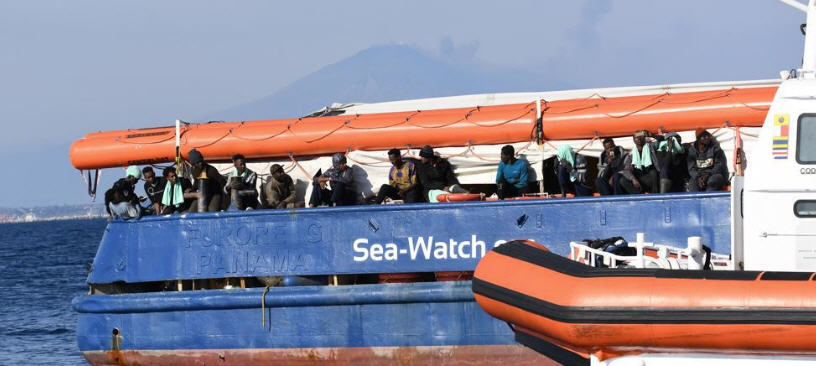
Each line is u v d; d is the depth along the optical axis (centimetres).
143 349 2931
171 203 3075
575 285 2130
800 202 2152
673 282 2052
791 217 2156
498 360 2669
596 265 2427
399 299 2711
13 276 8838
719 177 2742
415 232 2770
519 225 2709
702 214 2592
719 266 2481
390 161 3020
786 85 2183
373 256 2794
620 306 2069
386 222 2791
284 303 2794
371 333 2742
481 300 2334
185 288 2962
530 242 2377
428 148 2975
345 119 3125
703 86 3133
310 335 2786
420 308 2709
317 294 2767
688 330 2022
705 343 2025
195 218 2927
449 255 2748
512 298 2239
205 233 2916
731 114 2809
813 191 2141
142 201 3164
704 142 2770
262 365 2838
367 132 3067
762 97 2797
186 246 2928
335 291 2756
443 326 2694
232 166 3219
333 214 2823
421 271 2766
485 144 3020
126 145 3200
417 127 3036
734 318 1980
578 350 2177
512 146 2947
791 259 2155
